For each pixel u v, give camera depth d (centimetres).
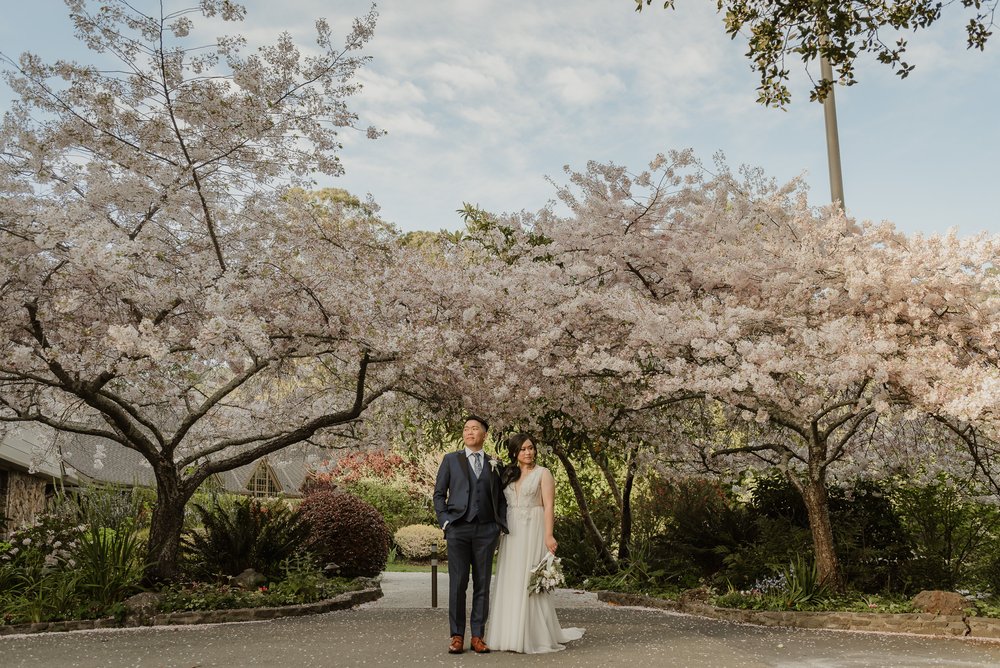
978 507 1002
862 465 1077
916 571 951
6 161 812
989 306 777
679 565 1139
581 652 582
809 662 559
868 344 762
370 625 753
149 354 675
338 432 1176
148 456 943
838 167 1080
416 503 2366
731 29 846
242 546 1039
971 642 662
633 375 879
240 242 939
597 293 923
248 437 1048
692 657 566
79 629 766
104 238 702
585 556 1373
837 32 805
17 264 802
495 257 1049
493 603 596
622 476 1614
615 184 973
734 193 940
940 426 973
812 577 865
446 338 882
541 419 1067
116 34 792
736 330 782
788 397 839
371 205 905
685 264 937
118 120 836
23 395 1015
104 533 982
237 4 793
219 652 600
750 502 1200
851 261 809
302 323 892
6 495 1691
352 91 868
